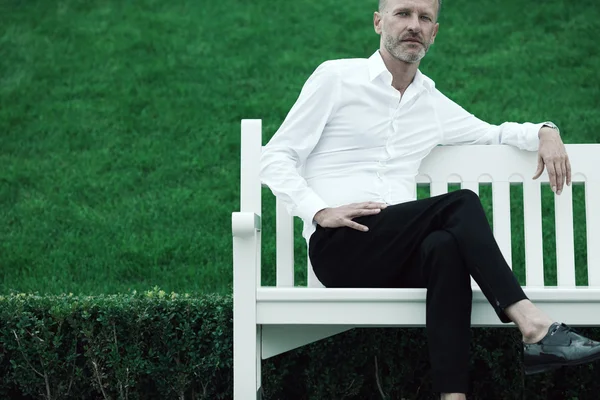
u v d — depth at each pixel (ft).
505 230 9.23
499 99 19.21
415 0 8.73
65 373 9.51
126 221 15.26
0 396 9.59
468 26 22.90
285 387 9.80
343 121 8.84
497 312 7.18
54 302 9.61
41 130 18.54
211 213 15.43
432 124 9.11
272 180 8.42
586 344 6.77
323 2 24.62
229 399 9.71
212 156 17.44
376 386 9.78
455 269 7.23
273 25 23.29
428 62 21.03
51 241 14.70
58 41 22.43
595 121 18.06
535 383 9.58
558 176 8.73
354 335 9.61
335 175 8.80
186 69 21.07
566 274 9.12
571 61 20.80
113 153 17.66
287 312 7.54
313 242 8.29
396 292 7.42
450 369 7.05
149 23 23.36
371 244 7.93
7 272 13.84
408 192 8.91
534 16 23.11
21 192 16.38
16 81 20.61
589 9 23.20
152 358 9.57
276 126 18.42
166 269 13.83
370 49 21.90
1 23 23.32
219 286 13.23
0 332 9.52
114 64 21.33
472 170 9.30
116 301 9.51
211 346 9.47
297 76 20.68
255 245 7.64
